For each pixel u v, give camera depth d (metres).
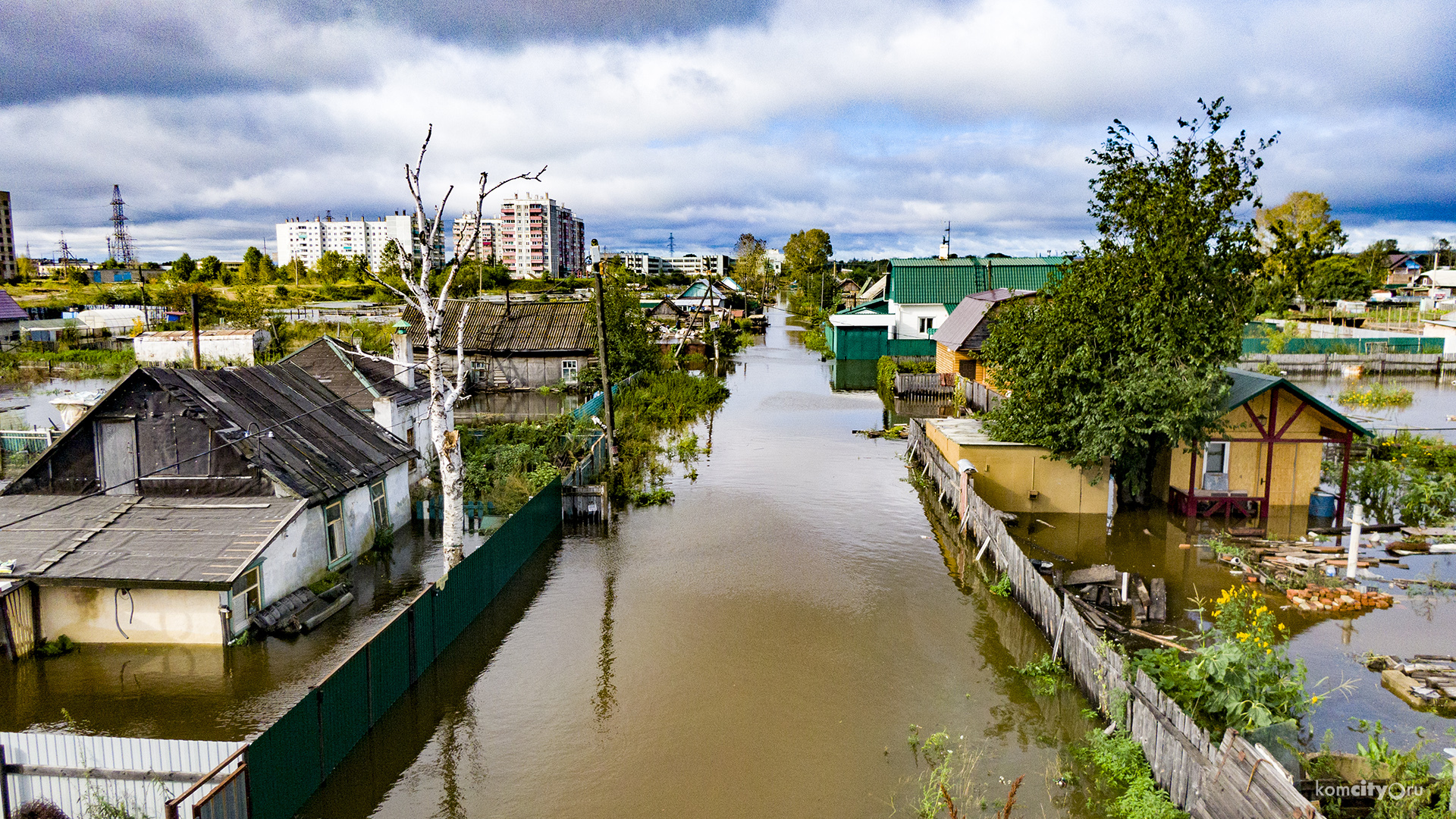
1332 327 60.31
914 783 10.73
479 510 22.27
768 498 25.12
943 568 19.05
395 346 27.23
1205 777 9.05
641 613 16.48
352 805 10.40
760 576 18.53
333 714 10.84
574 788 10.76
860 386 49.94
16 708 12.51
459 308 48.94
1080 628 12.87
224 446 16.27
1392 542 19.33
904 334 59.88
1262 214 79.44
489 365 45.88
